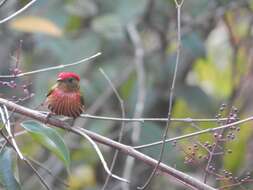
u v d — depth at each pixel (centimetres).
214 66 1506
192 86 1345
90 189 1377
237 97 1392
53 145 803
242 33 1513
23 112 838
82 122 1291
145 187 782
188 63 1358
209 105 1335
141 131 1202
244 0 1436
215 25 1428
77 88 897
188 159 833
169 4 1393
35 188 1298
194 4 1412
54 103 893
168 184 1322
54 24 1282
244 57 1445
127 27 1340
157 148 1198
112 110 1344
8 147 820
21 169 1309
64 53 1280
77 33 1359
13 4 1368
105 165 761
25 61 1345
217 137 816
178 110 1344
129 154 805
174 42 1390
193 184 791
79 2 1380
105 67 1352
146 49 1405
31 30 1259
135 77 1335
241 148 1259
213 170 856
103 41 1345
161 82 1352
